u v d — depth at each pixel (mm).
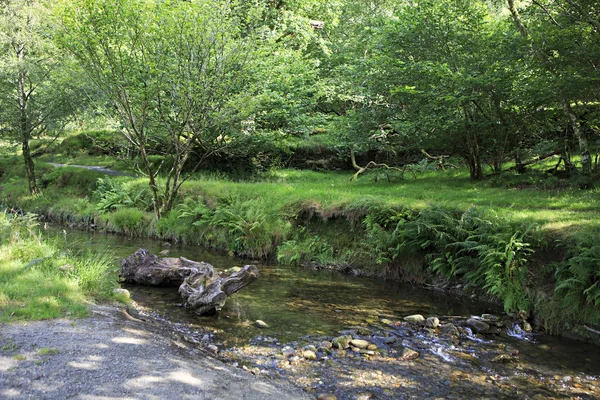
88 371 4324
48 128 21953
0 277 6855
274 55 19578
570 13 11742
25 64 19375
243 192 15227
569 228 8305
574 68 10625
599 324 6910
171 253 12727
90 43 13062
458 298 9094
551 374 5684
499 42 13281
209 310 7516
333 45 27844
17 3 19500
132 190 18156
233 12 15203
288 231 12812
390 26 15516
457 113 14453
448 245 9555
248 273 7949
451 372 5633
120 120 15414
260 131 18828
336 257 11797
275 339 6504
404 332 7020
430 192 13117
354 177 18297
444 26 14258
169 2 13125
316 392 4910
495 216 9398
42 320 5559
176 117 14602
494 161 15336
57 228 16672
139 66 13914
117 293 7738
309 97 21156
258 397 4410
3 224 9695
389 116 16203
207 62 14172
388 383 5238
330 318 7598
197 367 4930
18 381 3951
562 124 14055
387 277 10656
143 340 5461
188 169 21438
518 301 8047
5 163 27812
